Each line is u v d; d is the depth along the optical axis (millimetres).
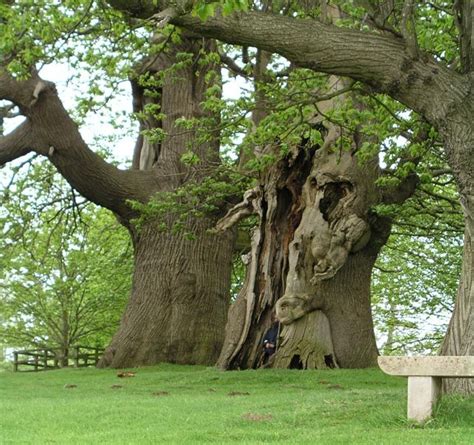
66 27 16719
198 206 20656
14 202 26688
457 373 8375
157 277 23391
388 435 7789
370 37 10938
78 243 37125
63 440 7879
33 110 21766
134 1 10984
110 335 40438
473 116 10820
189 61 17641
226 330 19859
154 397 13055
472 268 11180
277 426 8711
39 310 38406
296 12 18891
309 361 18531
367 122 18062
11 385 17344
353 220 18688
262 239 19922
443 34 13836
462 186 10969
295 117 15227
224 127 15328
